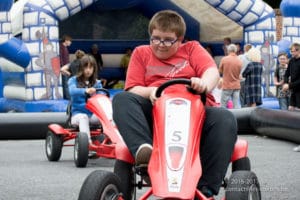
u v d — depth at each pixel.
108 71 28.42
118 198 5.51
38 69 20.47
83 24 28.34
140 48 6.61
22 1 22.36
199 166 5.46
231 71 18.36
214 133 5.88
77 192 8.97
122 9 28.50
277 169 10.92
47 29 20.58
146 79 6.50
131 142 5.85
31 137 16.73
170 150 5.48
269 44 22.42
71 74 19.17
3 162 12.14
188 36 27.72
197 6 27.31
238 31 26.80
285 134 15.19
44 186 9.46
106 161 12.26
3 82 21.70
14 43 19.69
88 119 11.52
